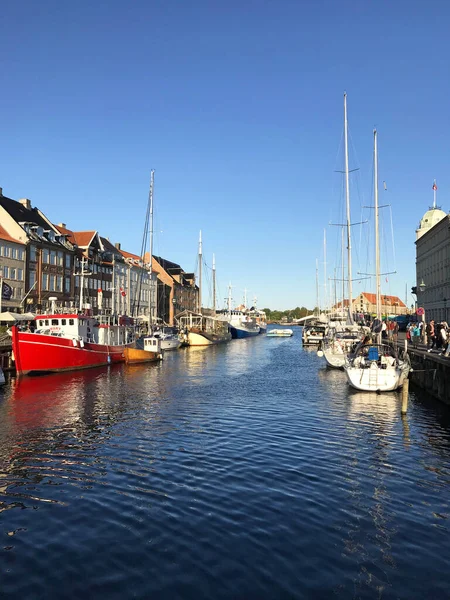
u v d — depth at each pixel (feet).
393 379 100.42
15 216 211.82
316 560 32.17
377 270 121.49
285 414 78.69
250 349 258.16
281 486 45.52
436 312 249.34
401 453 56.44
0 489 45.09
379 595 28.27
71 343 139.13
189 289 452.76
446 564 31.83
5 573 30.60
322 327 288.51
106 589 28.78
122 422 73.10
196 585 29.17
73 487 45.50
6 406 86.48
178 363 174.09
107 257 293.43
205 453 56.13
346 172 151.53
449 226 224.53
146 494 43.60
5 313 154.81
